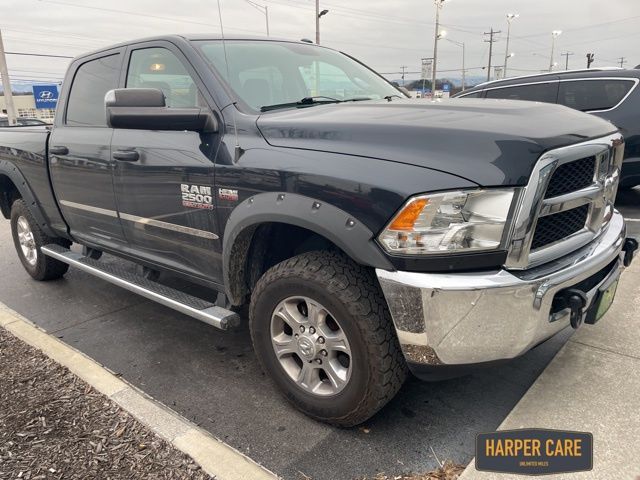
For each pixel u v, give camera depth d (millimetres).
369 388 2342
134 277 3609
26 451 2406
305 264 2420
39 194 4391
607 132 2562
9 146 4617
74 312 4234
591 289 2473
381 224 2131
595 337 3223
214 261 2961
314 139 2426
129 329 3871
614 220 2871
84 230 4082
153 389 3043
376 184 2141
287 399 2729
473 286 2039
